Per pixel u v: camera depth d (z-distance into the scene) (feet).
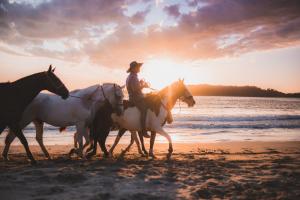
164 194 17.24
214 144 46.03
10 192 16.98
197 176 21.85
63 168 23.95
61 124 27.40
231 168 25.43
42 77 24.63
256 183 19.74
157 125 28.25
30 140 51.11
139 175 21.85
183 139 54.29
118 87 27.35
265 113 145.18
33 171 22.38
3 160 27.96
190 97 29.60
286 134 62.85
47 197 16.17
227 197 16.78
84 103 27.27
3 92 23.91
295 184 19.49
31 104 26.89
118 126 29.09
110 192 17.40
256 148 41.50
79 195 16.69
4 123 23.98
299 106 243.19
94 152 28.37
